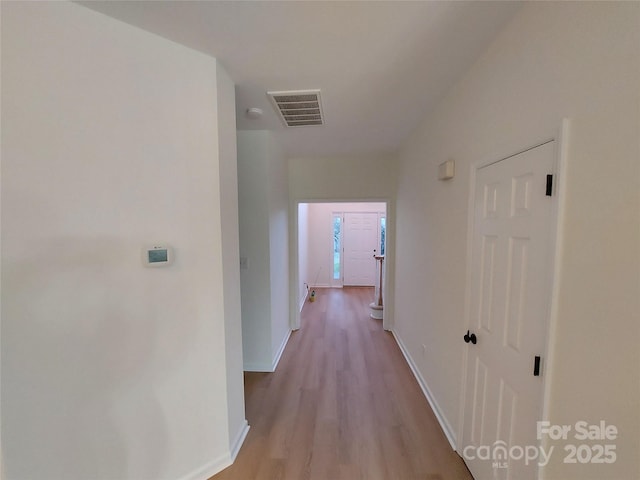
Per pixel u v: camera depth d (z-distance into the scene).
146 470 1.39
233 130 1.71
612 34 0.75
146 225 1.32
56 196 1.11
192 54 1.40
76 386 1.19
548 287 0.99
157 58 1.31
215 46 1.38
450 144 1.86
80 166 1.15
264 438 1.87
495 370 1.35
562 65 0.93
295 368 2.85
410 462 1.67
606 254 0.77
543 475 1.02
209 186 1.48
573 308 0.89
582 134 0.85
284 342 3.43
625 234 0.72
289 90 1.83
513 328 1.21
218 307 1.54
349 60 1.50
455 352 1.79
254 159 2.65
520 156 1.15
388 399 2.30
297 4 1.10
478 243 1.51
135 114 1.27
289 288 3.86
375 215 6.71
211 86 1.46
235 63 1.52
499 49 1.29
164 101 1.34
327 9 1.13
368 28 1.24
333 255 6.79
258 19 1.19
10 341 1.04
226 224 1.61
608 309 0.77
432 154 2.21
